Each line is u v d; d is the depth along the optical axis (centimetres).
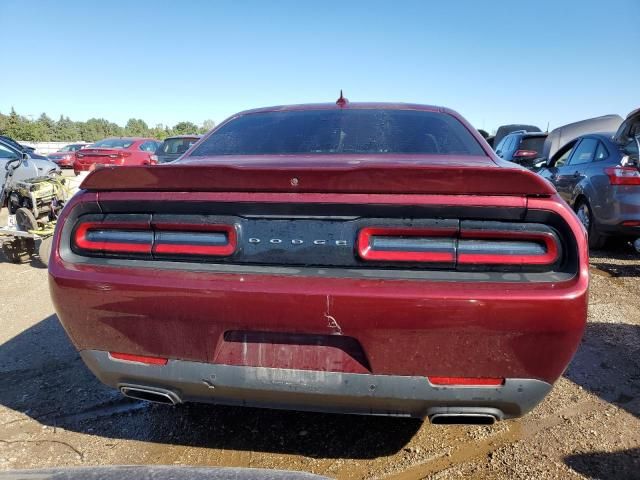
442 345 165
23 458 225
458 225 169
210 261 184
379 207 172
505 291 162
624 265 546
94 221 196
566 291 161
